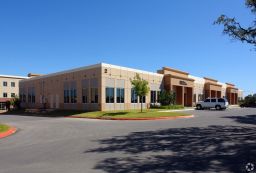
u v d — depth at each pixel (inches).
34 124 989.8
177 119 1045.8
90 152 426.0
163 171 310.2
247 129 680.4
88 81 1605.6
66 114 1513.3
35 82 2143.2
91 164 349.4
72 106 1726.1
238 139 518.6
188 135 581.9
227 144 466.6
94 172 312.2
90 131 708.7
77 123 984.9
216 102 1835.6
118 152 420.5
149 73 1870.1
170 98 1897.1
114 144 491.5
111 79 1573.6
